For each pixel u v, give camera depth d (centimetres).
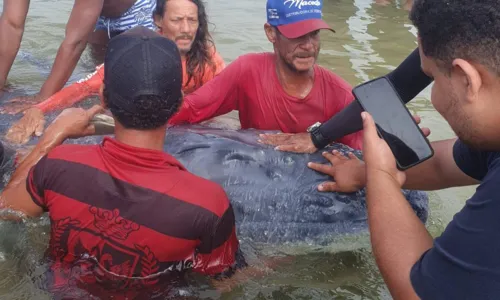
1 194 216
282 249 235
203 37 369
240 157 242
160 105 179
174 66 183
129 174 182
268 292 215
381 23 577
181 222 182
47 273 196
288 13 279
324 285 225
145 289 189
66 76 359
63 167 188
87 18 356
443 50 142
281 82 300
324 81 302
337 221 237
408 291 145
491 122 141
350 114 246
